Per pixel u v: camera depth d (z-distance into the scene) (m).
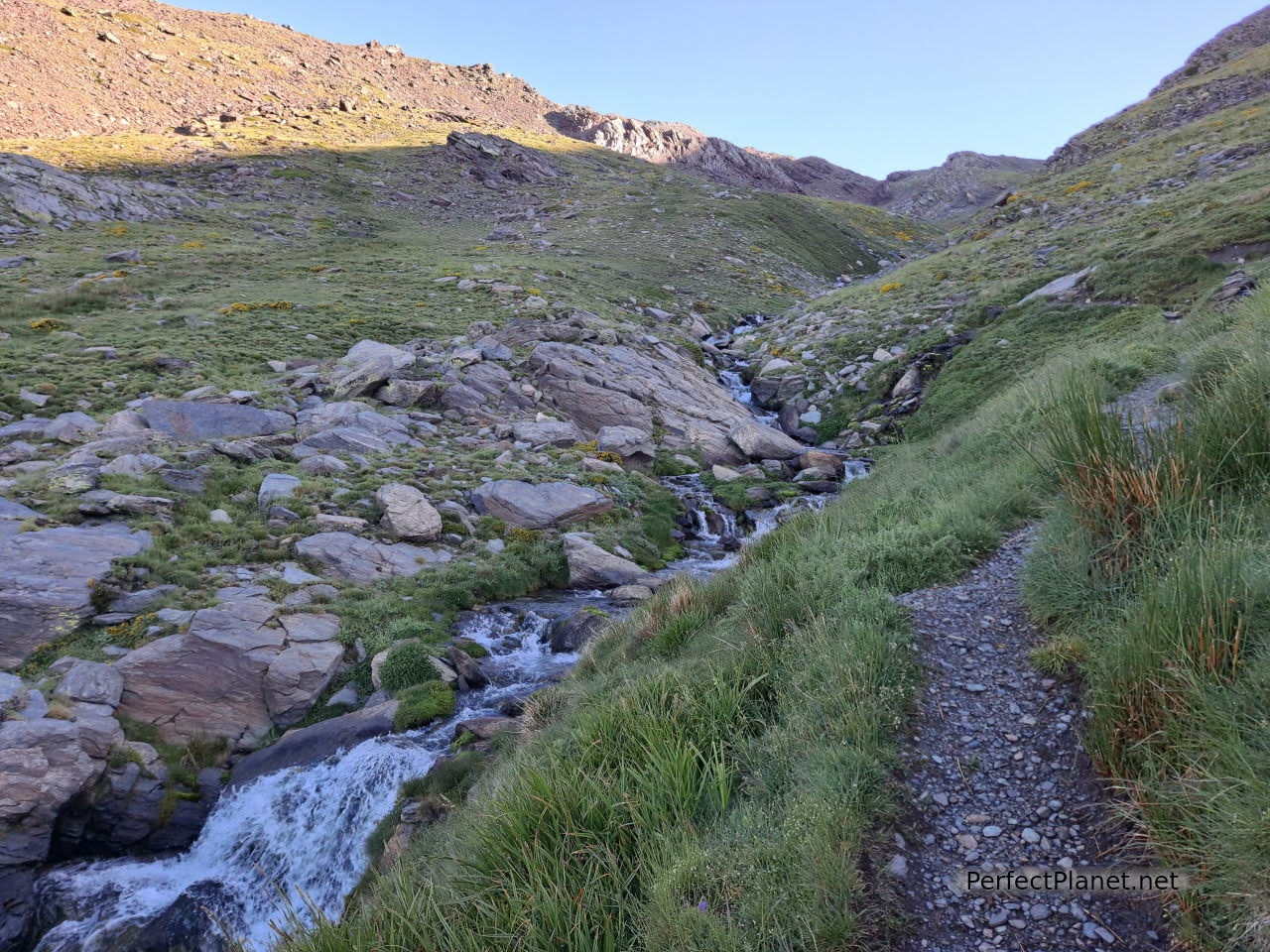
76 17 111.00
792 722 4.67
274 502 15.47
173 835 9.21
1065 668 4.60
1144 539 4.96
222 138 87.94
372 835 8.32
